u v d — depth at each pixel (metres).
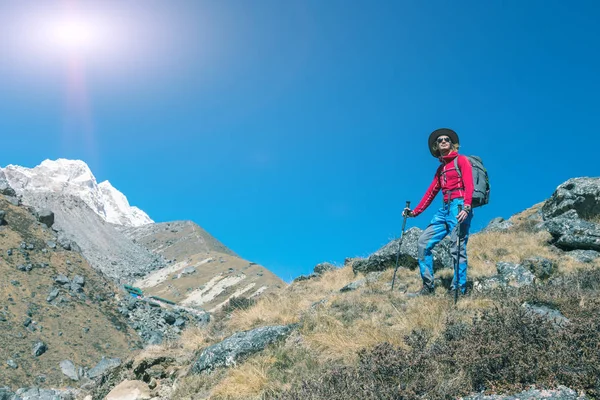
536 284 7.39
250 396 5.22
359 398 4.15
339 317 7.02
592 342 4.13
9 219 74.50
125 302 67.94
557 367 3.88
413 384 4.16
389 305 7.07
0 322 49.59
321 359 5.63
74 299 61.41
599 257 9.59
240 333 6.88
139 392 6.75
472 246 11.49
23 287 58.75
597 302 5.32
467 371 4.21
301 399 4.48
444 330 5.50
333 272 12.58
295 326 6.87
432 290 7.84
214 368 6.40
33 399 36.50
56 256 71.25
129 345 55.97
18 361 44.41
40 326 52.06
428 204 8.27
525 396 3.71
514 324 4.68
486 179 7.59
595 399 3.55
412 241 10.87
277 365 5.78
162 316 67.81
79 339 52.66
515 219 16.28
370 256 11.59
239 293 152.12
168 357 7.65
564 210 13.33
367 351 5.23
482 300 6.42
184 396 5.98
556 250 10.55
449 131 7.97
